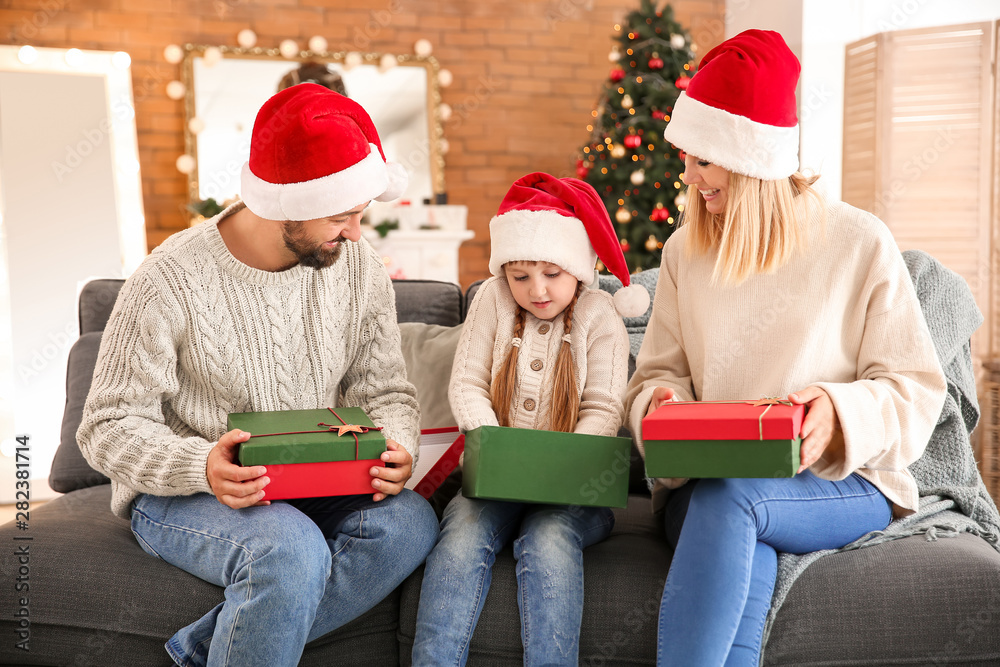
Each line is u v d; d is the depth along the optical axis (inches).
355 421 55.1
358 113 55.2
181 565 53.4
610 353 63.6
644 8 175.0
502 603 52.9
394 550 52.7
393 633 55.7
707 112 55.5
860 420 50.8
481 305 66.7
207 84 191.9
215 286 56.6
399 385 63.0
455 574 52.7
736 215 56.5
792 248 56.9
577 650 50.4
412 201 205.6
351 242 63.1
